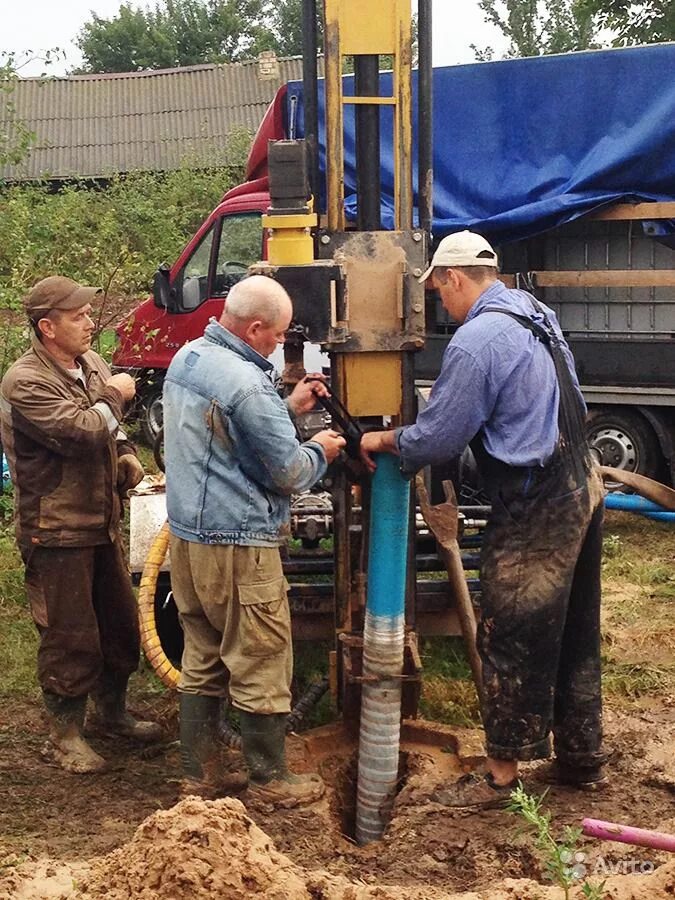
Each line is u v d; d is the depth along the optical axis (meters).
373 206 4.59
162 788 4.73
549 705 4.29
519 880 3.67
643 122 8.20
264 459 4.19
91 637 4.80
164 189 19.89
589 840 4.02
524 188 8.55
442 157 8.77
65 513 4.68
